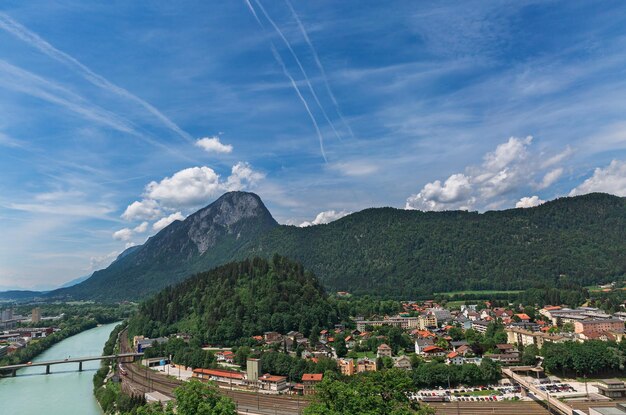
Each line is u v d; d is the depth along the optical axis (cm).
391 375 13775
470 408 18975
